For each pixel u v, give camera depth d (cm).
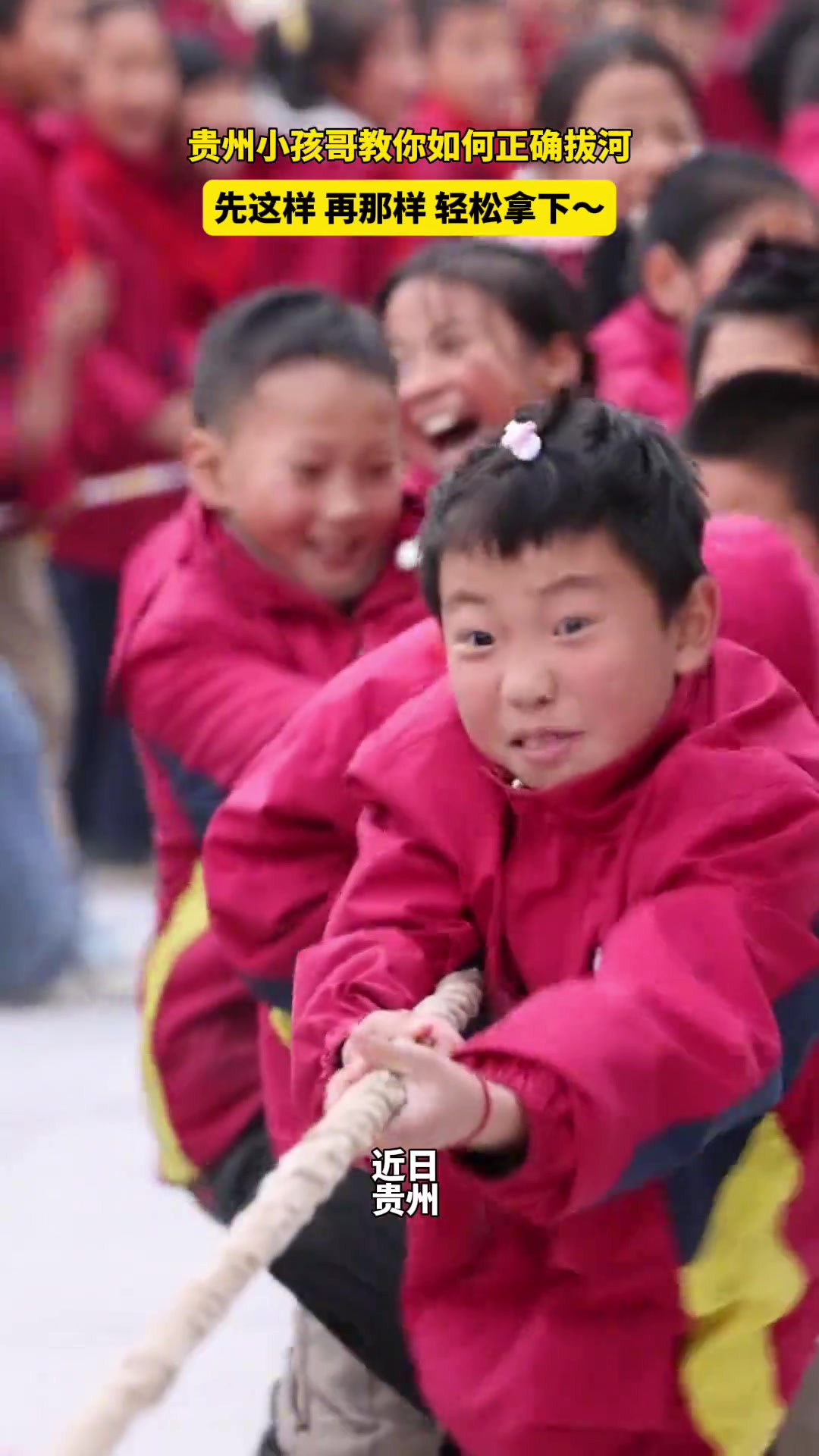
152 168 1010
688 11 1305
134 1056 819
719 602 373
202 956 491
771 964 360
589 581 351
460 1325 383
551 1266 377
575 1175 332
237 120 1043
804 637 423
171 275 1017
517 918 375
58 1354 593
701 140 1024
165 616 521
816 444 508
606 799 367
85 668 1067
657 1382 376
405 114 1141
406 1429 425
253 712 508
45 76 982
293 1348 443
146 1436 557
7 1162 720
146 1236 669
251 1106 488
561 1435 377
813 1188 391
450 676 365
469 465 359
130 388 1006
